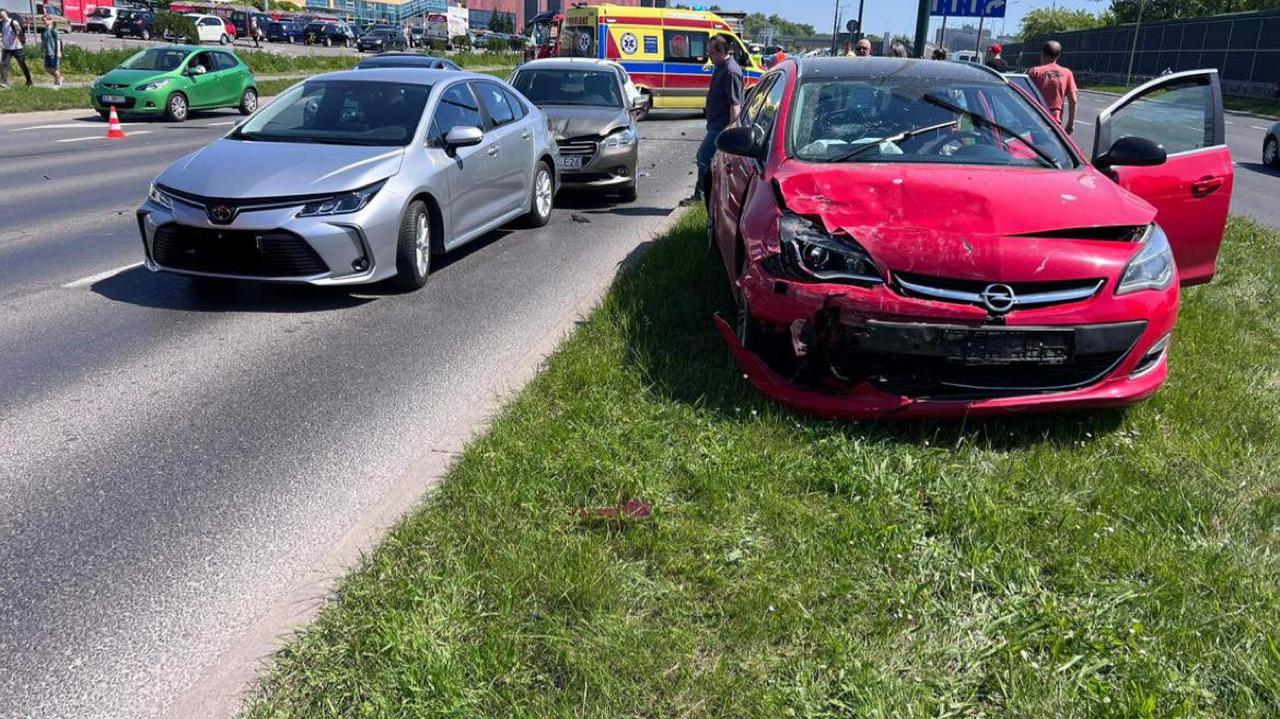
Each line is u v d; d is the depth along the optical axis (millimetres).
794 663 2754
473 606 2982
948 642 2863
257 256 6383
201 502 3830
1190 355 5297
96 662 2859
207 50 22703
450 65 19297
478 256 8422
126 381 5168
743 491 3725
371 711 2533
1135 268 4277
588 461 3883
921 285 4184
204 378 5227
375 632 2838
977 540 3400
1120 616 2967
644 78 23922
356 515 3738
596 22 23656
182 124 20922
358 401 4898
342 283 6504
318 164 6723
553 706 2572
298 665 2744
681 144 18891
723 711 2572
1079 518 3547
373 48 59156
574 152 11016
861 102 5652
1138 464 3984
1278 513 3627
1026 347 4137
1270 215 11641
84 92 24359
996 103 5688
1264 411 4555
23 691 2729
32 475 4047
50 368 5359
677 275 6809
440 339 5945
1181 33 48312
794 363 4383
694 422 4332
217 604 3154
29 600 3162
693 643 2832
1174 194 5570
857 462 3930
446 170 7488
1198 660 2777
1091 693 2625
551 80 12320
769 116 6008
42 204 10500
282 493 3912
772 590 3072
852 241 4281
